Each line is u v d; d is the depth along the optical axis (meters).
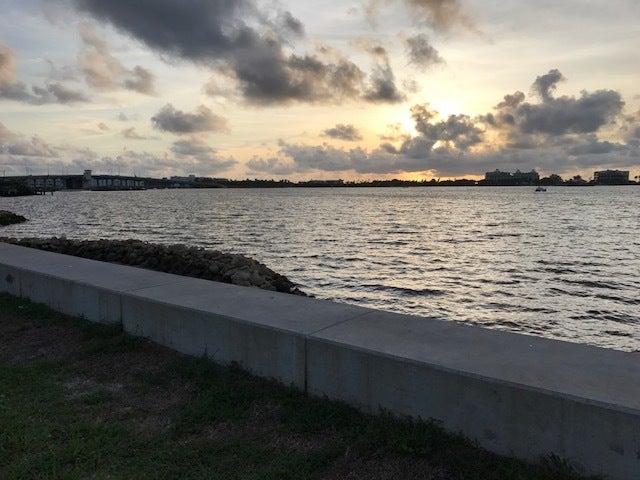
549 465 3.11
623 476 2.94
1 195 176.62
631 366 3.63
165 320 5.56
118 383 4.75
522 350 3.99
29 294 7.77
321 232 41.50
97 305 6.45
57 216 66.31
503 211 78.06
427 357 3.78
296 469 3.29
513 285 19.16
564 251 29.31
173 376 4.86
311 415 3.97
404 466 3.30
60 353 5.59
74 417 4.04
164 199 151.25
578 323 14.09
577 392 3.13
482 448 3.41
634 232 41.25
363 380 3.98
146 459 3.43
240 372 4.82
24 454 3.48
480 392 3.40
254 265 15.18
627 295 17.41
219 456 3.48
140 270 7.80
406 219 59.12
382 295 17.41
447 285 19.12
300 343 4.36
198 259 14.50
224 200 140.50
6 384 4.69
